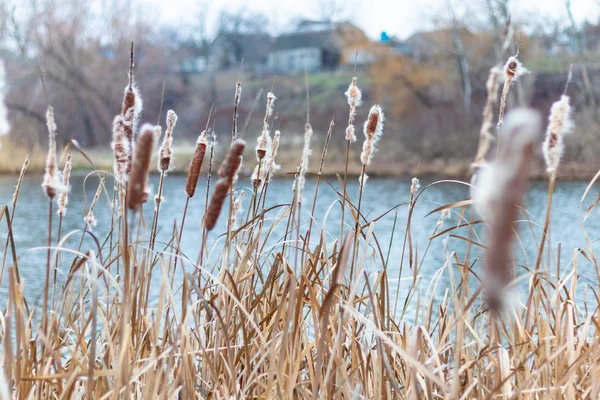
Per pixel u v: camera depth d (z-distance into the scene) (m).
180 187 20.23
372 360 2.49
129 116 1.97
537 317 2.47
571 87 22.92
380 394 2.24
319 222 11.95
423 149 27.62
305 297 2.61
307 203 15.70
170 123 2.61
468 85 31.47
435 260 8.04
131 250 2.26
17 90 33.81
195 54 55.78
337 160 26.05
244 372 2.40
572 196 15.97
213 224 1.73
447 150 27.69
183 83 44.41
